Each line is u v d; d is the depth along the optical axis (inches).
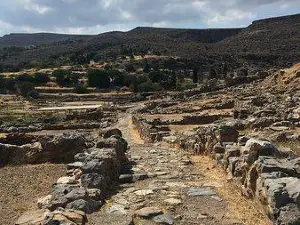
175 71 6658.5
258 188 454.0
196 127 1382.9
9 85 5457.7
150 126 1448.1
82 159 640.4
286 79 2281.0
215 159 720.3
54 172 728.3
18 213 494.0
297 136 832.3
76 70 6727.4
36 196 573.0
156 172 679.7
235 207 475.8
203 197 521.0
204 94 2662.4
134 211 463.8
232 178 565.6
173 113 2044.8
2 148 832.9
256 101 1747.0
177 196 525.0
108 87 5369.1
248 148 524.7
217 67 6998.0
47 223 384.5
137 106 2918.3
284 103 1497.3
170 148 1010.1
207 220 437.1
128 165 747.4
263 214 434.6
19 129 1908.2
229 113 1635.1
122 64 7219.5
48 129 1973.4
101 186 532.7
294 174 457.7
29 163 823.1
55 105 3954.2
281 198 401.1
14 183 659.4
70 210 426.6
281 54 7490.2
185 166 726.5
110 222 413.4
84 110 3095.5
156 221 434.9
